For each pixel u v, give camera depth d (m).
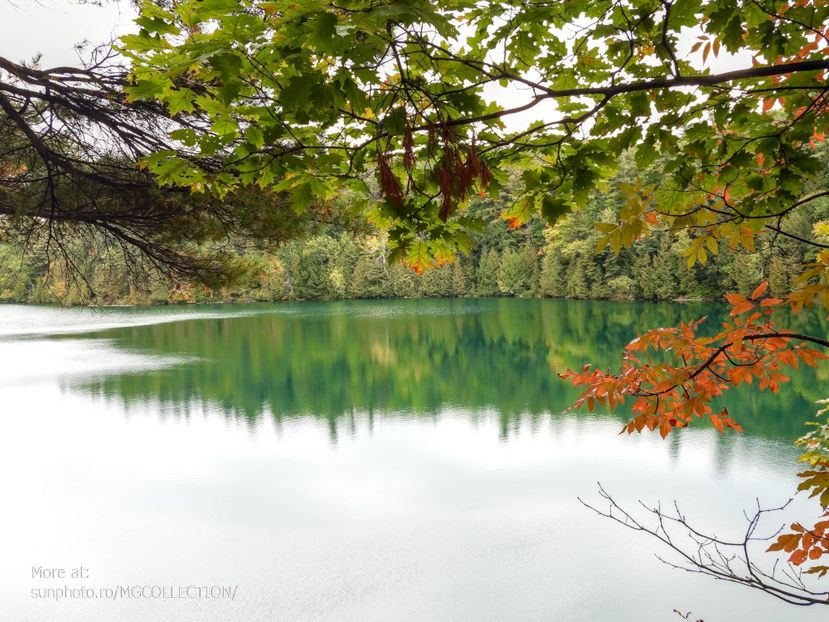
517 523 7.99
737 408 13.37
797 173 1.71
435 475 9.95
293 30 1.05
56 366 22.33
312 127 1.46
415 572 6.80
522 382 17.95
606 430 12.30
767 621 5.57
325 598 6.29
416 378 19.34
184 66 1.15
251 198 5.07
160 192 4.84
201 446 11.84
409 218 1.58
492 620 5.85
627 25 1.38
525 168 1.67
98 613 5.97
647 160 1.66
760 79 1.55
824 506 1.58
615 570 6.70
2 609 6.05
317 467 10.48
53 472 10.26
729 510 8.05
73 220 5.10
